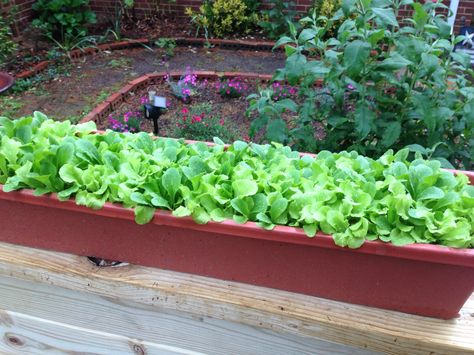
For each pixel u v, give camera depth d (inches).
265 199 31.2
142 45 191.0
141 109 133.8
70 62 171.2
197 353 38.7
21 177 33.7
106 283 35.2
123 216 32.4
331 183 32.9
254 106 80.7
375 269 30.7
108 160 35.6
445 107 68.3
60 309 39.6
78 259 37.0
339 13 68.2
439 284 30.3
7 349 45.4
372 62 70.7
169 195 32.4
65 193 32.7
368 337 31.6
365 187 31.9
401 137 74.6
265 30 201.9
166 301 34.7
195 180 32.8
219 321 35.3
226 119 130.5
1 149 36.1
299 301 33.3
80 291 36.9
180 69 168.7
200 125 117.7
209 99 144.7
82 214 34.2
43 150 33.7
